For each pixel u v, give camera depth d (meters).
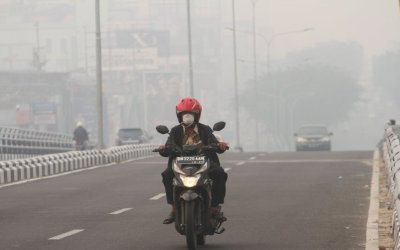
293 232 28.64
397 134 44.84
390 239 26.77
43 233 28.89
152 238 27.41
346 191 43.03
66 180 53.84
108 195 42.62
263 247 25.58
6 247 25.86
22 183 52.56
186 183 24.48
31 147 102.19
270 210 35.00
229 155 81.56
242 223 31.06
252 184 47.31
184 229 24.72
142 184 48.75
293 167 60.69
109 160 75.25
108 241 26.84
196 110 25.34
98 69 80.12
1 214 35.00
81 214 34.44
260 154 83.06
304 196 40.62
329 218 32.25
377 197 39.22
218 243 26.52
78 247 25.70
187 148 25.19
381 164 62.62
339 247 25.39
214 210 25.66
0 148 90.19
